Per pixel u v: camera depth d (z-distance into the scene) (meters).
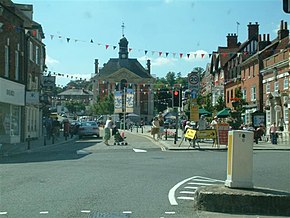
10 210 9.77
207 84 85.00
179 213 9.57
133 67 114.12
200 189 10.19
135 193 11.89
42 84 48.44
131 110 56.56
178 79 131.88
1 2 33.62
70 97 152.75
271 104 46.56
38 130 43.72
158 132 37.47
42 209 9.86
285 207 9.62
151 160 20.83
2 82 31.41
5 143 33.03
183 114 55.00
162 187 12.91
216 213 9.59
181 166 18.44
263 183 13.73
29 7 44.22
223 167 18.16
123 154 24.11
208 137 28.77
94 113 109.94
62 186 12.97
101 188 12.65
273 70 47.44
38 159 21.67
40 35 45.53
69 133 48.12
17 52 35.19
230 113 45.75
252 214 9.55
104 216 9.23
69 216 9.20
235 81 61.97
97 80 111.69
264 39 54.62
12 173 15.94
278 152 26.27
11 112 34.06
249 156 10.38
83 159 21.22
